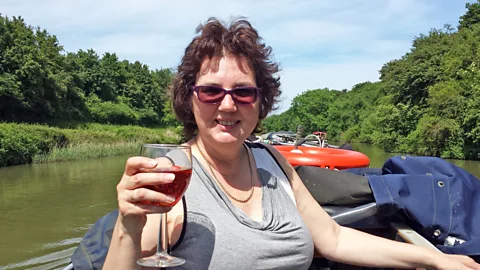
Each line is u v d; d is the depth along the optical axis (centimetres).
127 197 113
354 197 243
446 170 249
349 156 387
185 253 145
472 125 2608
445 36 3616
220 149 165
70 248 718
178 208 148
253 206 168
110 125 5266
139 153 127
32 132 2417
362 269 251
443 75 3138
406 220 245
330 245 191
